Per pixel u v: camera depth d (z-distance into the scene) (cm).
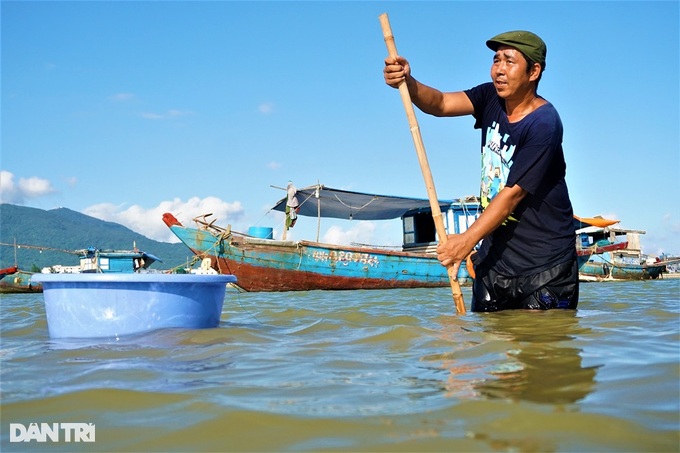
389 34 527
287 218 1825
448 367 284
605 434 184
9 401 238
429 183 526
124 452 182
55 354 354
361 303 832
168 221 1742
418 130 526
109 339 410
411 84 549
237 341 388
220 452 179
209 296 461
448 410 211
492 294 545
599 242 3162
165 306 434
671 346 322
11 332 495
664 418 197
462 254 512
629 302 664
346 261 1788
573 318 459
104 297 423
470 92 577
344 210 2062
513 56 509
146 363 315
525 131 509
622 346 324
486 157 557
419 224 2123
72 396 241
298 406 221
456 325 432
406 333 389
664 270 3191
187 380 270
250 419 206
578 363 281
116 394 243
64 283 430
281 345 369
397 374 274
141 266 2206
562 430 188
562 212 525
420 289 1669
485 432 188
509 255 534
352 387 250
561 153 515
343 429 194
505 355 306
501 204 500
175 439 191
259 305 836
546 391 232
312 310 648
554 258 525
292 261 1741
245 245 1716
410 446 178
